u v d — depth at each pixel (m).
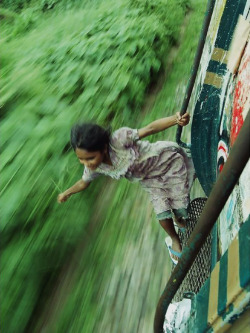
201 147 2.24
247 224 0.94
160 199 2.20
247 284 0.84
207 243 2.41
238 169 0.82
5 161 3.24
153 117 4.43
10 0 10.31
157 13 6.72
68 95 4.17
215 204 0.92
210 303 1.10
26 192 2.97
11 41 6.98
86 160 1.79
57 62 4.86
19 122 3.63
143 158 2.02
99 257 2.88
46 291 2.65
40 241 2.76
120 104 4.28
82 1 9.31
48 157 3.32
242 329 0.97
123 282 2.67
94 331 2.42
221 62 1.89
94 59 4.87
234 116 1.70
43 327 2.47
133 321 2.44
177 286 1.24
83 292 2.65
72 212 3.07
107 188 3.48
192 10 7.84
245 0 1.64
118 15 6.44
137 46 5.17
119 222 3.14
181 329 1.59
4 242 2.69
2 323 2.31
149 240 2.93
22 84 4.27
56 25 6.97
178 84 5.00
